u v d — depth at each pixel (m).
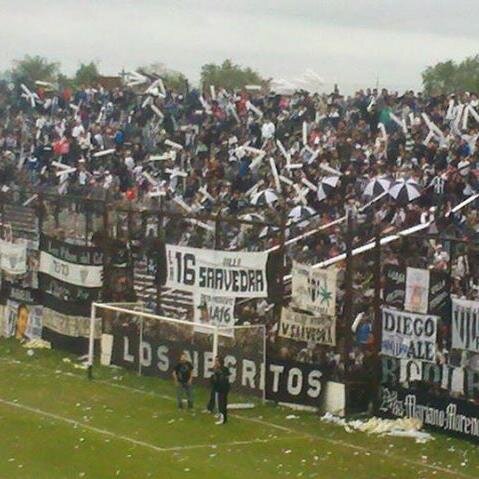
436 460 61.28
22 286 96.69
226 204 96.56
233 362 76.06
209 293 79.81
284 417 70.81
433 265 72.81
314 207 92.38
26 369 85.31
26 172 122.44
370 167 93.19
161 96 121.75
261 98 116.19
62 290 91.81
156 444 63.69
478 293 66.31
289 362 73.75
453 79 155.75
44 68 183.50
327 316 72.25
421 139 96.44
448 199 84.50
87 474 57.59
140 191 107.88
